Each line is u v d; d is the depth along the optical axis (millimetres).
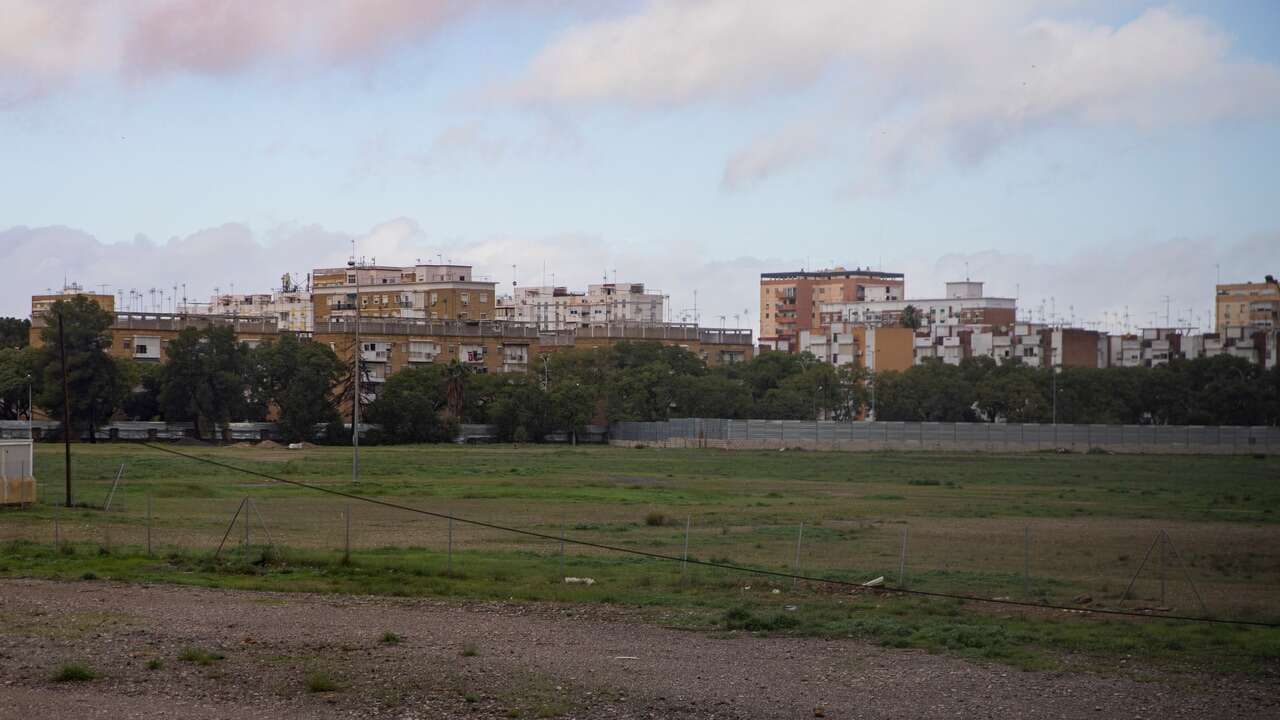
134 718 33062
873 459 170625
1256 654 41375
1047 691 36875
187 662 39062
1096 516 88812
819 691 36750
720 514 86562
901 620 46688
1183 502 102312
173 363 189125
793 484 120375
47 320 181750
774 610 48250
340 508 86438
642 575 56719
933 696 36312
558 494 101812
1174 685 37594
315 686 36094
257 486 105188
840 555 65312
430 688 36438
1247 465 164250
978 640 42875
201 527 73188
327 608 48219
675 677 38125
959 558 64688
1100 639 43438
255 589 52188
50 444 174250
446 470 131000
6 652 39750
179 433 193750
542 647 41938
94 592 50844
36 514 78375
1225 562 64500
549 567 58344
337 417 193625
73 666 37438
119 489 96875
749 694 36375
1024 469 150875
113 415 196250
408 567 56781
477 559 60531
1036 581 56906
